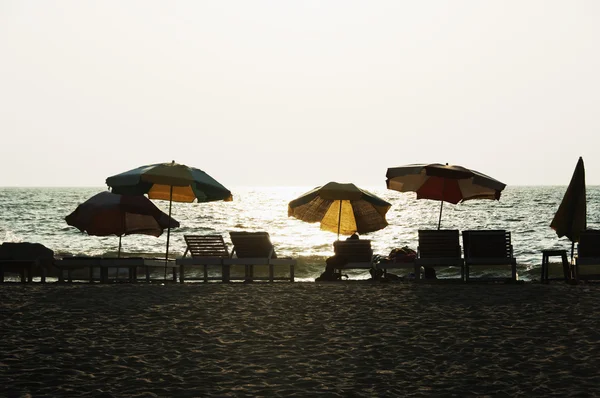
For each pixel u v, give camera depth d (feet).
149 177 60.08
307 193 63.98
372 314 42.83
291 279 62.59
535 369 29.50
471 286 56.95
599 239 59.36
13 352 32.81
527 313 42.83
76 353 32.68
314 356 32.12
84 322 40.24
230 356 32.12
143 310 44.14
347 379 28.22
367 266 62.44
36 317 41.83
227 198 63.10
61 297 50.01
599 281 62.39
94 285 59.72
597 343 34.19
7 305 46.29
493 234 59.41
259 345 34.35
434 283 60.59
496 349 33.35
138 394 26.02
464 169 62.49
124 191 61.87
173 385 27.25
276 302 47.39
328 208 68.69
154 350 33.30
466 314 42.73
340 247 62.85
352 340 35.50
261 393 26.17
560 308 44.55
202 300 48.37
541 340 35.14
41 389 26.58
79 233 210.59
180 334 36.94
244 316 42.06
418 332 37.40
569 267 61.41
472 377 28.40
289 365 30.48
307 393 26.16
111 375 28.78
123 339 35.68
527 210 315.78
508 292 52.49
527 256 148.77
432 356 32.09
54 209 336.70
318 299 48.88
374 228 68.54
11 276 88.63
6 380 27.84
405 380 28.07
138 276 96.89
